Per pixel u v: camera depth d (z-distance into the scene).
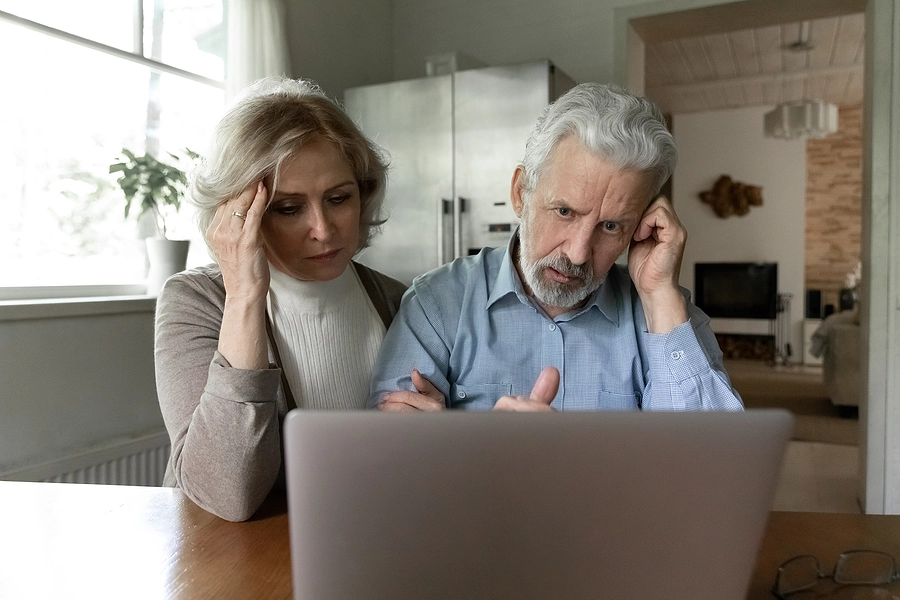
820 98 7.35
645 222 1.05
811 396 5.54
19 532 0.77
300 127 0.92
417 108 3.13
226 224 0.88
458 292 1.23
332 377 1.15
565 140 0.96
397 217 3.18
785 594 0.63
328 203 0.99
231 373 0.83
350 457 0.43
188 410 0.93
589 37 3.53
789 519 0.83
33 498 0.89
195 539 0.76
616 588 0.46
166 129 2.60
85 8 2.27
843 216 7.74
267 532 0.79
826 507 2.87
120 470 2.18
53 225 2.20
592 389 1.16
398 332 1.17
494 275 1.24
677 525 0.45
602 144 0.91
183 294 1.02
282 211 0.96
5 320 1.85
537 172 1.00
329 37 3.51
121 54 2.37
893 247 2.72
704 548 0.45
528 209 1.05
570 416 0.43
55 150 2.20
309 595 0.45
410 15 4.04
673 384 1.04
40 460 1.95
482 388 1.18
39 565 0.68
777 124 6.05
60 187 2.22
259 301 0.88
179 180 2.37
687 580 0.46
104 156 2.36
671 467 0.44
